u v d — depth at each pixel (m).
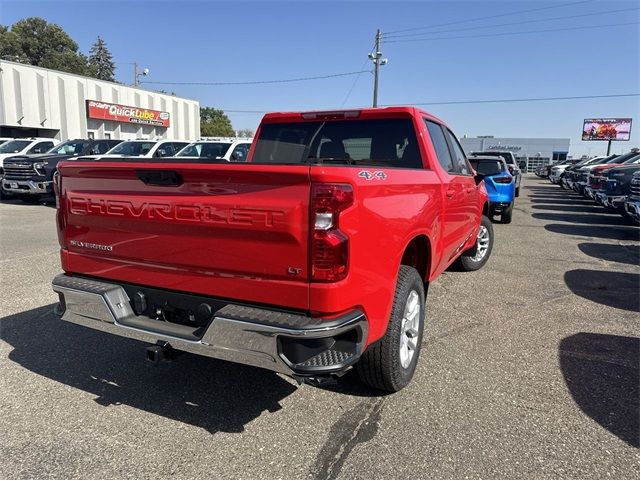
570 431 3.04
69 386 3.60
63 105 31.56
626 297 5.93
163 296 3.06
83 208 3.27
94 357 4.10
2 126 28.70
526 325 4.90
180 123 43.59
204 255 2.83
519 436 2.98
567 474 2.63
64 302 3.32
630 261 8.09
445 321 4.99
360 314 2.69
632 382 3.70
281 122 4.93
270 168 2.54
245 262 2.71
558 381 3.70
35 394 3.47
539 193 26.08
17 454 2.78
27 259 7.43
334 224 2.51
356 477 2.60
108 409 3.29
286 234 2.56
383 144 4.44
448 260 5.00
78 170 3.24
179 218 2.86
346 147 4.62
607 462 2.73
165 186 2.90
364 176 2.71
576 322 5.01
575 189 21.70
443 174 4.42
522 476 2.61
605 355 4.19
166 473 2.63
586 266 7.64
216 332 2.69
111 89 35.28
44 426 3.07
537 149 77.00
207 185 2.75
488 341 4.47
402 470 2.66
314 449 2.86
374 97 33.56
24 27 74.38
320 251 2.51
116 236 3.17
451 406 3.33
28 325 4.77
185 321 3.04
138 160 3.14
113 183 3.11
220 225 2.73
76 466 2.69
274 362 2.56
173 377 3.76
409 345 3.59
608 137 72.31
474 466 2.69
